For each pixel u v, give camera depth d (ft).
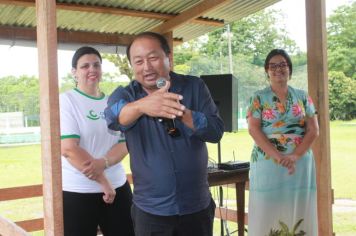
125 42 16.90
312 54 10.41
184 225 6.44
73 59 9.09
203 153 6.54
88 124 8.72
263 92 10.45
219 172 11.81
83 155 8.39
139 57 6.13
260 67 68.39
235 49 74.59
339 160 43.06
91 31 16.76
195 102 6.48
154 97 5.64
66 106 8.59
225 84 14.14
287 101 10.23
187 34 18.20
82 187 8.56
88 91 9.00
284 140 10.15
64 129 8.45
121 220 9.04
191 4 15.26
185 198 6.38
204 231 6.61
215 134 6.18
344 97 58.08
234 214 14.39
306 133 10.20
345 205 26.58
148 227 6.50
